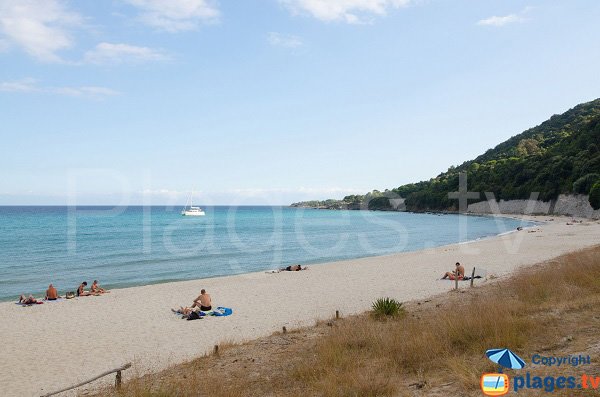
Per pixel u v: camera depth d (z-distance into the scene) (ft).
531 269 79.71
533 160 377.30
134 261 129.59
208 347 43.42
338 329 38.91
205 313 58.80
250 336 46.70
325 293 72.33
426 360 27.48
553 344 26.99
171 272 110.22
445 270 93.71
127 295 74.69
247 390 26.63
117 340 47.50
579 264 58.29
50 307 65.67
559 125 572.51
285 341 40.22
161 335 49.06
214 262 128.06
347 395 22.70
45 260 132.26
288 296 70.64
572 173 311.47
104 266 120.37
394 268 100.01
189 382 28.86
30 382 35.45
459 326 31.55
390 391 22.34
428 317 40.60
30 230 257.34
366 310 56.75
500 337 28.73
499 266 93.97
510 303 40.52
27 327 53.83
